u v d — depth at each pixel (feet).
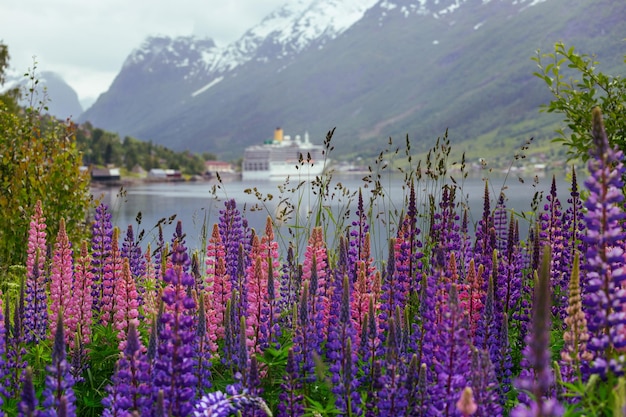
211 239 33.73
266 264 30.66
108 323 31.40
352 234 34.88
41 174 63.00
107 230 37.35
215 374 26.66
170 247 37.22
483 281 27.89
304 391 23.27
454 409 18.81
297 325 25.18
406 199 40.14
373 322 22.98
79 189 65.10
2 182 62.34
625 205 31.50
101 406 24.52
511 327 30.42
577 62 34.32
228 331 25.64
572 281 19.95
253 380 20.83
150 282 37.40
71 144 66.03
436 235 37.19
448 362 19.62
